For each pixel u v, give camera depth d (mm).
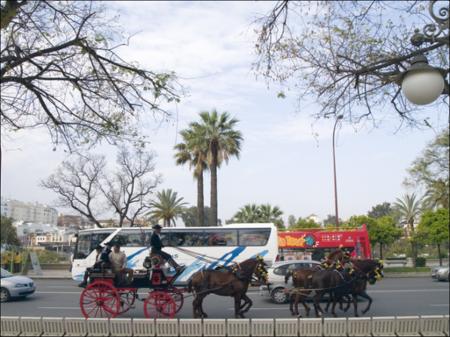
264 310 17000
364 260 15219
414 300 20000
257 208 61500
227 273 14250
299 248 31016
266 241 24281
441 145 34812
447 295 21922
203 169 37625
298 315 15055
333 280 14820
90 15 9133
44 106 9586
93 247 24438
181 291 14844
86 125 9953
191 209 67062
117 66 9344
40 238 79688
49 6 8859
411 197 59719
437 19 7180
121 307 16344
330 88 9734
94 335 10297
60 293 23719
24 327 10445
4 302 20094
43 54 9078
